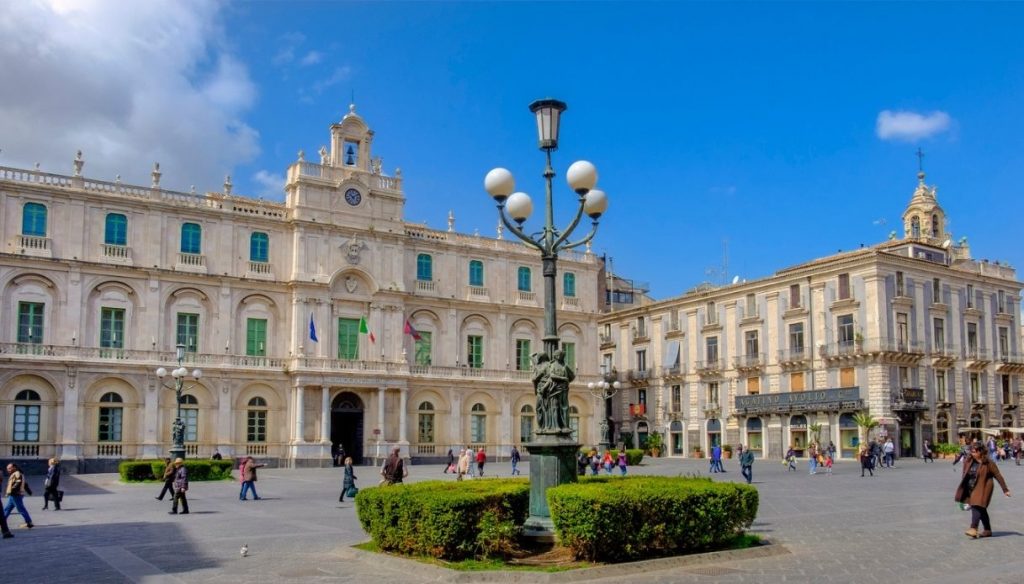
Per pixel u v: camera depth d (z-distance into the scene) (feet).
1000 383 276.00
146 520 99.45
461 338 264.31
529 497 68.95
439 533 60.70
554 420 69.97
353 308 242.37
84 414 204.74
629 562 59.31
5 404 195.42
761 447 273.75
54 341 202.90
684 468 219.61
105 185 212.84
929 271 259.60
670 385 309.63
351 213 243.19
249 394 226.58
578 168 72.84
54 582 59.16
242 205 230.89
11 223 200.64
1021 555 65.00
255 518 101.04
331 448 236.84
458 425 258.37
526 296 277.03
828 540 74.74
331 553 69.77
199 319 222.28
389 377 242.17
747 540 68.54
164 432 213.66
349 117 247.70
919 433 247.50
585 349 287.89
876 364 241.96
